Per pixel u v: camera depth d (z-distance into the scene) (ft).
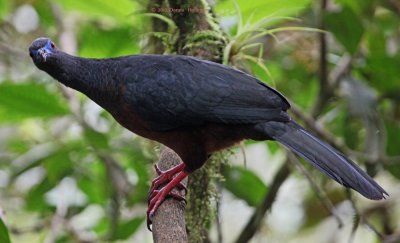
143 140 37.45
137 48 40.37
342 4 38.60
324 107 41.37
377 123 38.78
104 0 36.35
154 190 30.07
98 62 29.89
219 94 29.07
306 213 46.19
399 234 37.70
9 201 42.83
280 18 33.37
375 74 40.86
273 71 43.11
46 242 39.32
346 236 47.24
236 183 39.81
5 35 44.78
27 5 45.24
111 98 29.84
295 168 38.99
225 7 35.01
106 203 40.78
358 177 27.22
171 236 27.58
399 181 43.24
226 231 47.88
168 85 29.19
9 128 46.16
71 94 40.01
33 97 37.73
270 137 28.78
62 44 42.04
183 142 29.76
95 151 38.99
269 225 44.96
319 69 40.01
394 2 41.91
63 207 40.04
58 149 39.06
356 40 37.96
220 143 29.86
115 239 39.29
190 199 32.76
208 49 32.68
